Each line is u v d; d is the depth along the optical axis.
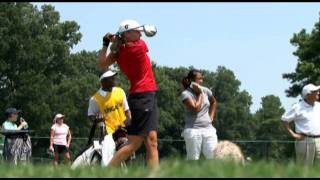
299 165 13.52
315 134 31.12
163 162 13.82
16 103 180.88
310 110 31.25
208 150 29.91
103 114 26.41
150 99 21.23
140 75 21.38
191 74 30.12
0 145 45.22
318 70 153.62
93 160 24.25
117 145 25.48
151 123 21.23
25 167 14.09
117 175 12.38
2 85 185.62
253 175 11.79
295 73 162.50
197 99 29.91
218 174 11.68
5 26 184.38
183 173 11.94
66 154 52.75
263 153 38.34
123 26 21.36
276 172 12.10
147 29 21.38
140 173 12.42
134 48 21.23
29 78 181.75
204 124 29.91
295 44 164.62
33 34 195.75
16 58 185.12
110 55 21.70
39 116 180.25
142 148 24.58
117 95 26.41
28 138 41.34
